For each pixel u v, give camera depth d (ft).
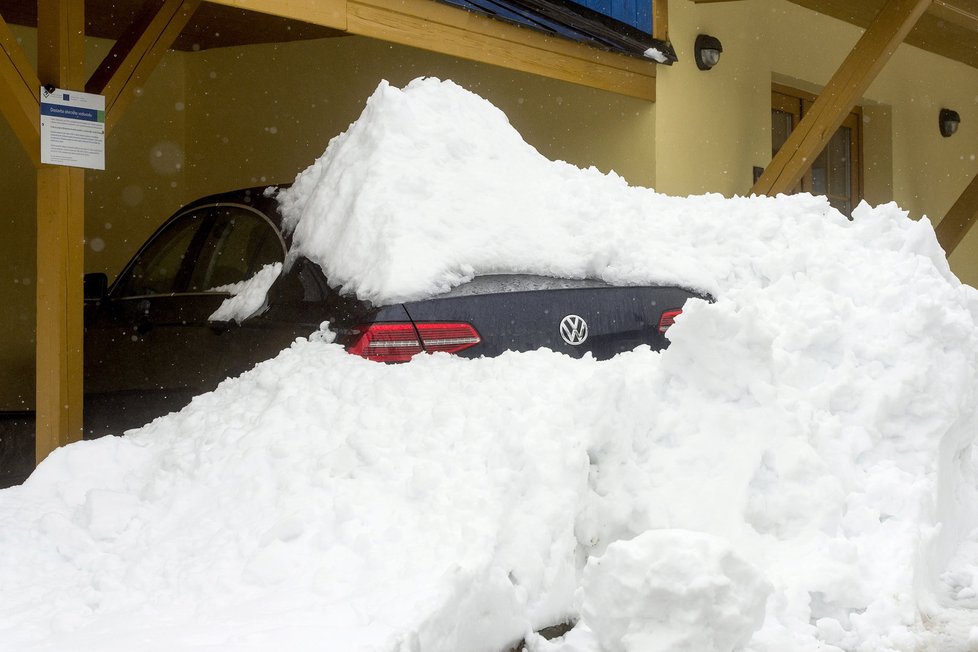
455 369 13.12
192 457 12.98
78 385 17.61
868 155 45.88
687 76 32.78
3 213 31.63
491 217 15.65
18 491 13.67
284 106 35.70
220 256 18.26
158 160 36.96
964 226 41.63
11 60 16.70
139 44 18.78
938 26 40.98
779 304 14.19
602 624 9.22
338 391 13.06
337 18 22.11
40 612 10.55
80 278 17.67
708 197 19.31
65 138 17.37
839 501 12.16
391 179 15.66
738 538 11.77
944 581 12.92
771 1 37.17
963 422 14.38
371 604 9.53
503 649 10.04
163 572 11.14
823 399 13.15
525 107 33.06
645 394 12.66
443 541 10.43
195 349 17.60
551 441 11.39
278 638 8.92
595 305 15.17
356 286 14.49
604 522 11.68
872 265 15.94
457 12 25.07
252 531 11.29
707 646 8.80
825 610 11.43
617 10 29.96
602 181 18.42
